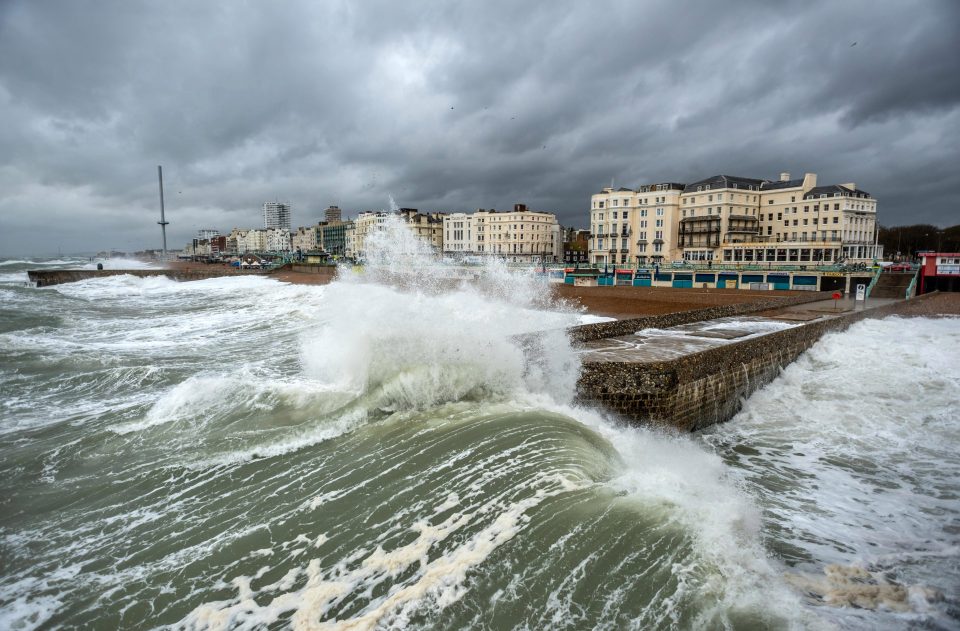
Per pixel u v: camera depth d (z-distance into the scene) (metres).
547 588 4.34
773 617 4.06
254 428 8.41
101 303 32.91
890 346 15.71
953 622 4.60
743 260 66.19
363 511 5.73
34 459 7.49
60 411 9.73
